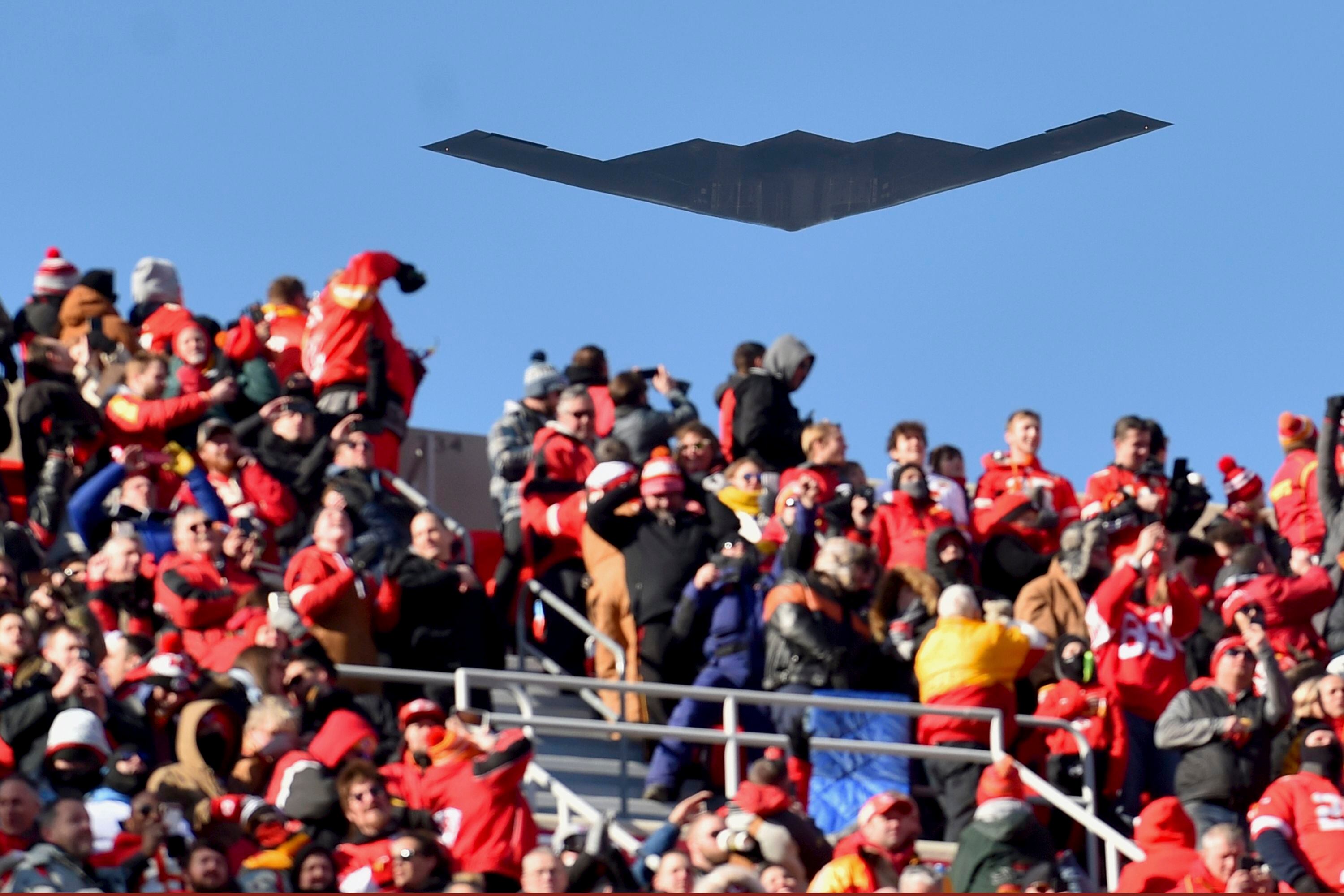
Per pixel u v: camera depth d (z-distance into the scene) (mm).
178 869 30188
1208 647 43812
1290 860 35312
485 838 32500
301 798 31781
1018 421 51156
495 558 49531
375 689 39031
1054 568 44562
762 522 43031
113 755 31672
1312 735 36688
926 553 43469
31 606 36156
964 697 39219
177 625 37281
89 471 43750
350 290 46875
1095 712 40344
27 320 48844
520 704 36562
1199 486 48781
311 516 44750
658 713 40625
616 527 42344
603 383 51031
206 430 44000
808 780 37250
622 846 34938
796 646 39625
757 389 49312
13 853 28797
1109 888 37625
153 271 48906
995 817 34188
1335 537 48719
